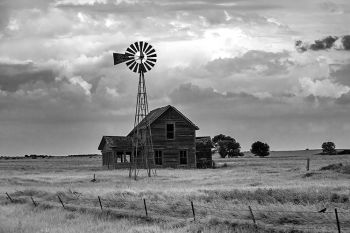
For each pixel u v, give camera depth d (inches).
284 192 1186.0
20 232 913.5
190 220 917.8
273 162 3922.2
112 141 2869.1
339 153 7017.7
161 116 2849.4
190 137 2864.2
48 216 1073.5
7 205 1296.8
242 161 4527.6
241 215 943.7
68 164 4817.9
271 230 802.2
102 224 944.3
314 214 903.7
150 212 1043.9
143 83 2442.2
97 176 2229.3
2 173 2719.0
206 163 2933.1
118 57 2438.5
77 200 1270.9
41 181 1994.3
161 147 2832.2
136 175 2203.5
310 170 2050.9
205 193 1240.8
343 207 999.6
